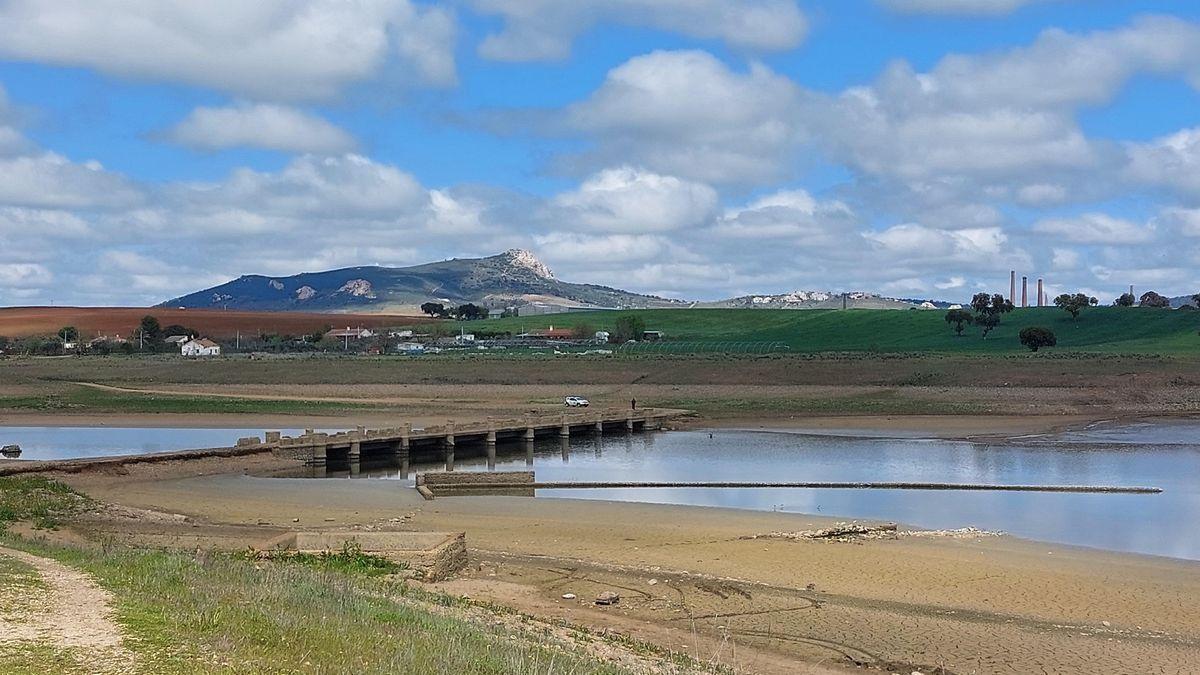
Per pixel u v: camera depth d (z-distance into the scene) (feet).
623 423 294.66
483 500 156.76
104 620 50.03
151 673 41.55
